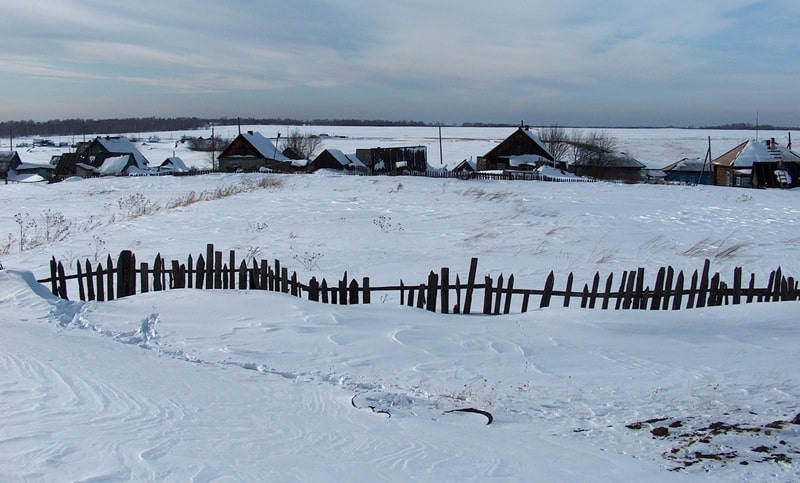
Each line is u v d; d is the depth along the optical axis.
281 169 70.56
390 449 5.50
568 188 42.69
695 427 6.07
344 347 8.80
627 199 36.16
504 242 21.36
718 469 5.16
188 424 5.86
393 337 9.20
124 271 11.99
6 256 18.89
